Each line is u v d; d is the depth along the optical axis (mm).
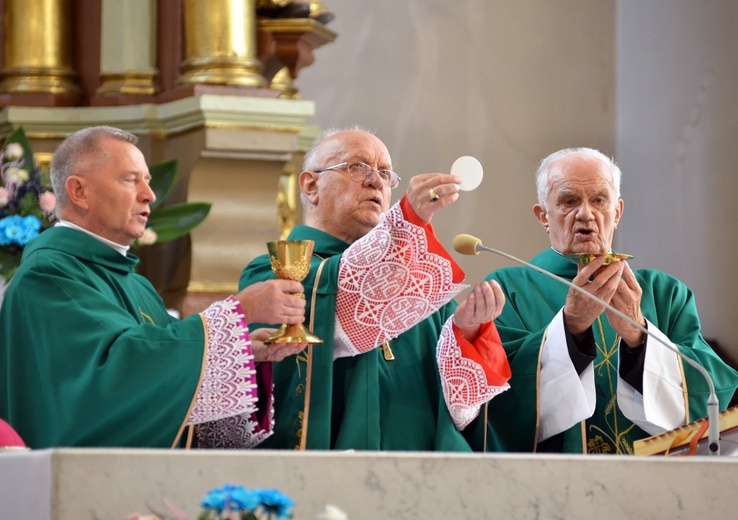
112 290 9102
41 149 14195
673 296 10742
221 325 8203
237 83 14086
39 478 5582
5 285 11812
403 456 5883
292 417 9023
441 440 9219
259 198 14062
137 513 5340
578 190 10422
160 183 13586
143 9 14578
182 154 14016
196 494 5637
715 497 6199
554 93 19781
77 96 14648
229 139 13648
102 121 14234
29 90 14422
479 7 19562
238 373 8180
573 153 10680
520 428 9781
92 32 14859
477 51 19469
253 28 14547
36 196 12367
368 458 5848
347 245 9836
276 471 5742
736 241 17562
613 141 19938
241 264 13898
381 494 5832
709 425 7977
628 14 19969
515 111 19562
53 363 8266
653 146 19344
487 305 8891
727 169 17828
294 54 15391
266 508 4816
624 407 9781
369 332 9000
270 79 15547
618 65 20062
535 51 19766
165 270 14047
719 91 18031
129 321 8547
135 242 12969
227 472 5688
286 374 9180
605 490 6098
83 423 8055
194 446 8938
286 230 15023
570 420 9602
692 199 18516
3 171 12664
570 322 9617
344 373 9297
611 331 10344
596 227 10375
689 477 6199
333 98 18594
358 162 9953
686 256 18594
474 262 19047
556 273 10820
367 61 18859
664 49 19203
